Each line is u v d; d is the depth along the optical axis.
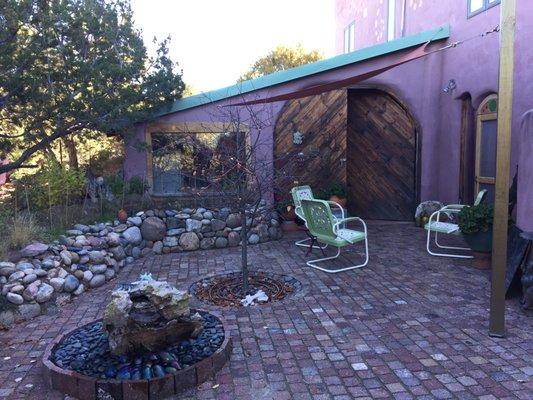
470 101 7.24
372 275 5.21
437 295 4.50
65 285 4.54
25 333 3.82
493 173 6.64
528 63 5.61
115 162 8.69
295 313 4.12
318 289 4.76
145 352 3.10
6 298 4.05
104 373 2.86
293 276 5.23
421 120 8.11
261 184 4.88
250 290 4.74
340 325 3.83
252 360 3.24
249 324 3.89
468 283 4.85
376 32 11.64
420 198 8.28
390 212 8.70
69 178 6.34
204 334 3.44
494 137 6.60
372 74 6.55
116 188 7.06
